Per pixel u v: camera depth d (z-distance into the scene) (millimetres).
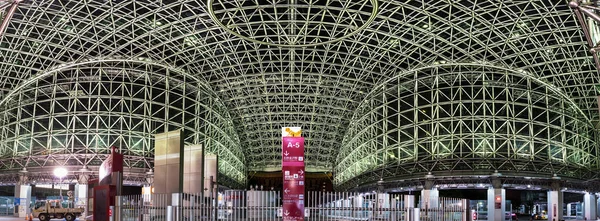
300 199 28656
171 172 40906
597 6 21891
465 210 34688
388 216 30391
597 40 24953
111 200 32312
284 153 28938
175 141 41125
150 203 32312
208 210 31266
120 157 34656
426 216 31219
